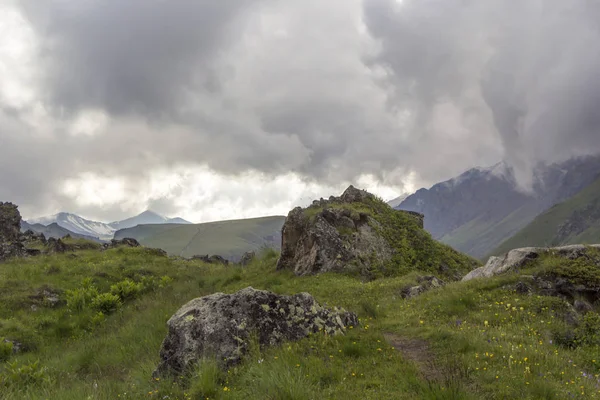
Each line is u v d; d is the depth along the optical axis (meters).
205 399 8.16
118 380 11.60
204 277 29.56
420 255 28.14
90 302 22.05
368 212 30.25
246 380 8.59
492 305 13.73
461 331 11.18
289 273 25.52
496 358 8.96
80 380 12.27
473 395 6.89
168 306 20.45
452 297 14.75
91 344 16.39
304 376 8.01
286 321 10.84
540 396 7.17
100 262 31.47
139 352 14.16
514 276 15.45
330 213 28.03
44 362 14.92
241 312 10.63
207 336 10.06
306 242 26.16
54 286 23.75
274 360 9.15
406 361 9.12
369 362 9.14
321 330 10.91
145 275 29.23
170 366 9.95
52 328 19.20
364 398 7.32
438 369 8.75
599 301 13.96
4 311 19.86
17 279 24.44
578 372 8.63
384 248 27.28
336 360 9.21
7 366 13.51
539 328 11.70
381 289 19.50
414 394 7.34
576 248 16.58
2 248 32.97
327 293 19.62
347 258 25.06
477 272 19.22
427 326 12.34
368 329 11.92
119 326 19.06
